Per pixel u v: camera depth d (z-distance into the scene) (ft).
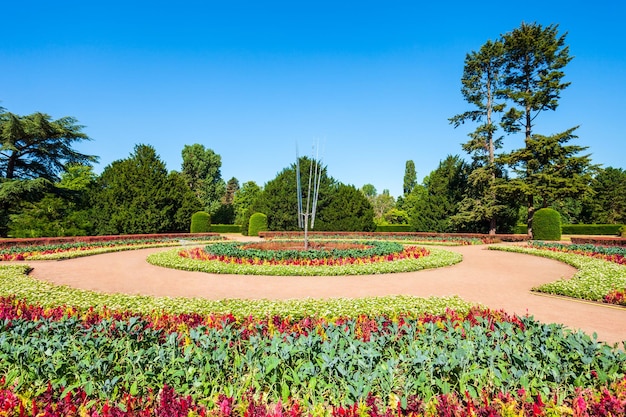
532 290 26.68
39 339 11.62
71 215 70.38
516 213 96.48
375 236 86.22
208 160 167.53
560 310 21.49
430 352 10.66
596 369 9.64
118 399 9.05
